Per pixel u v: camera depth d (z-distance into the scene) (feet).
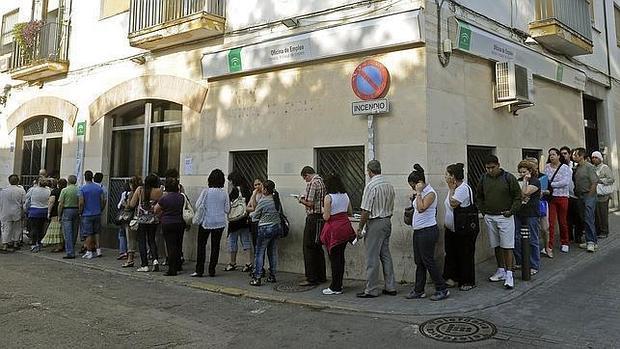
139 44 35.32
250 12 31.32
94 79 41.60
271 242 26.04
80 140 42.24
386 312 19.70
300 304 21.63
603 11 46.78
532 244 24.48
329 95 27.30
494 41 28.30
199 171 33.12
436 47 24.73
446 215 22.67
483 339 16.35
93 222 34.94
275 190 28.02
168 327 18.67
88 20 42.70
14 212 38.65
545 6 33.91
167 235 28.17
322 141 27.37
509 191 22.31
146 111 38.32
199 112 33.37
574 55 38.65
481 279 23.81
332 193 23.06
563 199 28.81
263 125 30.01
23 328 18.37
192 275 27.58
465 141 26.22
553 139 35.32
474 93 27.22
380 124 25.22
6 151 50.52
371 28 25.13
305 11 28.68
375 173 22.36
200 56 33.88
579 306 19.36
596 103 46.26
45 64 42.98
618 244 30.66
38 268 30.94
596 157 32.99
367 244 22.20
